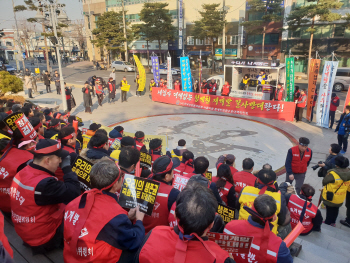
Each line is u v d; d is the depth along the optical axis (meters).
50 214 2.68
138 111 17.20
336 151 6.36
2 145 3.20
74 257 1.94
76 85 26.84
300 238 4.87
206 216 1.43
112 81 19.06
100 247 1.89
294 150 6.70
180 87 21.89
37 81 30.14
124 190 2.32
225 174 4.33
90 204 1.96
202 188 1.57
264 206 2.19
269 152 10.55
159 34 40.66
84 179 2.79
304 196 4.74
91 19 55.06
